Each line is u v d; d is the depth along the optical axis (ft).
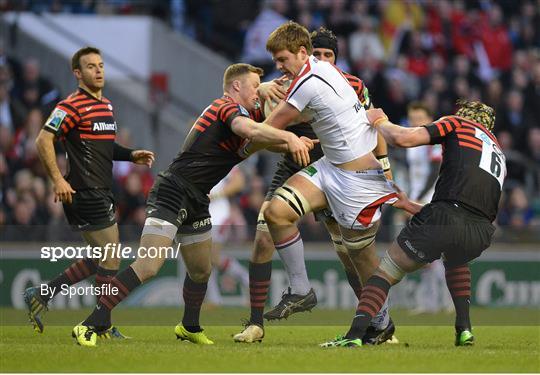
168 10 227.40
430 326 115.65
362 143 80.84
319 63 80.28
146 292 145.18
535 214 203.51
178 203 82.12
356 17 225.35
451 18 233.35
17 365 65.00
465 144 79.61
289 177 86.99
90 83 90.43
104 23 213.05
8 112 192.75
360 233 82.43
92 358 68.39
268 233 86.22
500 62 234.38
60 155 177.27
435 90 218.59
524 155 216.54
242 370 63.10
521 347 83.20
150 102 204.33
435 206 78.74
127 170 180.75
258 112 85.66
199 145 82.53
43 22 211.41
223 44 229.25
